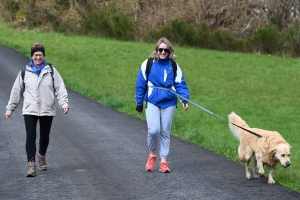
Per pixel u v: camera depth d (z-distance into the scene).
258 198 6.91
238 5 44.88
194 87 25.77
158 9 45.97
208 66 32.72
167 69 8.37
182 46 42.78
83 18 47.44
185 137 12.06
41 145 8.52
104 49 36.81
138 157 9.62
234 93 24.53
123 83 25.34
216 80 28.22
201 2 45.53
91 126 13.25
